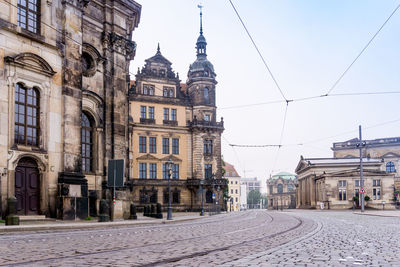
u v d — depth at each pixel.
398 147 116.31
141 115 73.50
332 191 86.00
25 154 24.39
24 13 25.55
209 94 78.75
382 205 83.75
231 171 178.88
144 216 39.66
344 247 11.11
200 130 76.56
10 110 23.70
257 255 9.25
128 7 35.16
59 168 26.78
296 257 9.02
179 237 14.65
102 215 26.55
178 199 74.56
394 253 9.80
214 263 8.23
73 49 28.53
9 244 11.88
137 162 72.12
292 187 182.38
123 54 34.69
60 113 27.23
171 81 76.56
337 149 122.81
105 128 32.59
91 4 32.50
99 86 32.59
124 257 9.18
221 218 38.00
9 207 20.34
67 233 16.52
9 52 24.09
